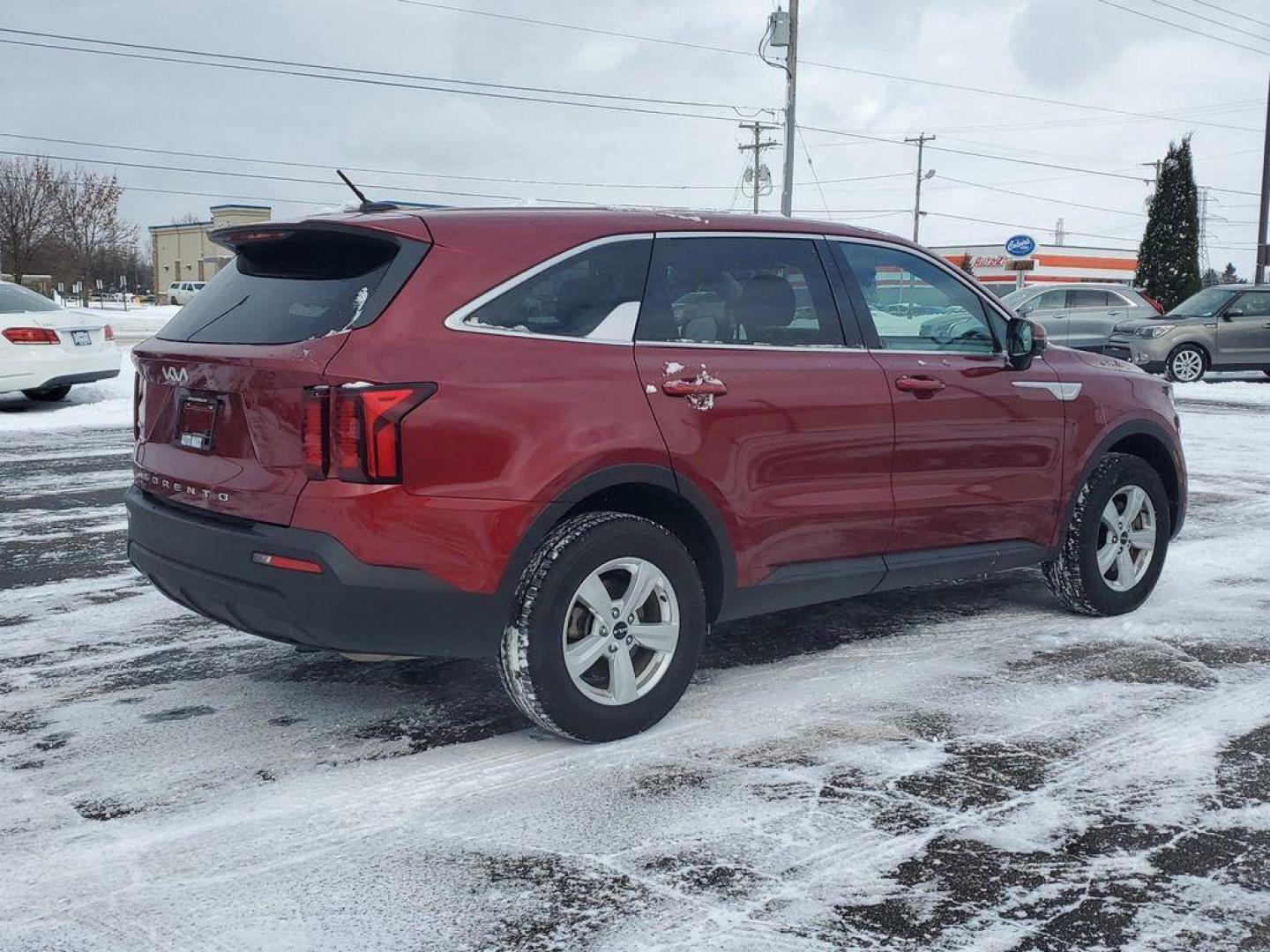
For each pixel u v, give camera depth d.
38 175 59.50
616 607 3.88
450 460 3.55
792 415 4.27
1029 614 5.61
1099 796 3.51
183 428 3.92
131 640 5.14
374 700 4.38
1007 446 4.99
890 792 3.54
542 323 3.82
